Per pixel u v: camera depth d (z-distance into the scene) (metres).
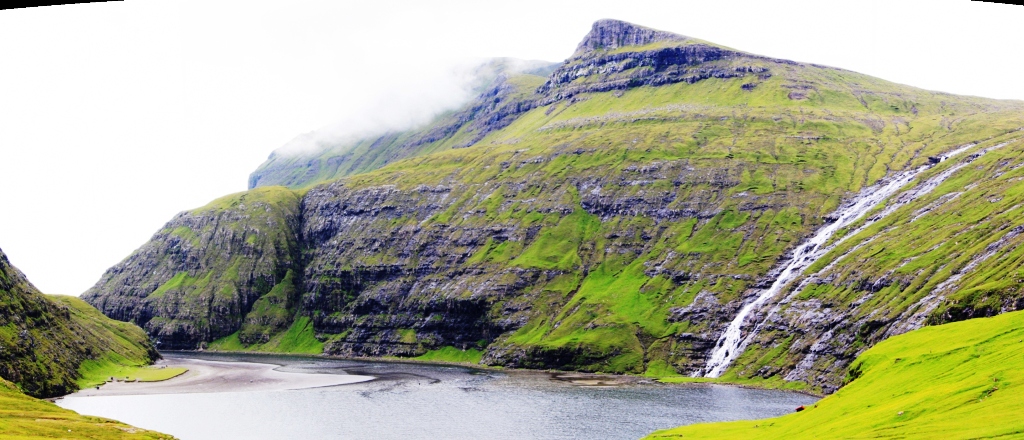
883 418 101.25
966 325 147.12
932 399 99.81
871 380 138.38
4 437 121.44
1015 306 196.00
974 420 83.50
